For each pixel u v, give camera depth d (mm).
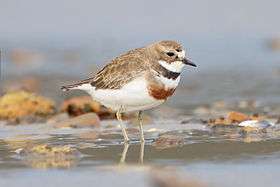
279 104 17672
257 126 14180
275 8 31500
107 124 15383
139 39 29422
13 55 26953
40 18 32281
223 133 13703
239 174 10289
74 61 25859
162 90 13336
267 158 11305
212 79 21844
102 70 13742
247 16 31406
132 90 13242
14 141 13438
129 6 32656
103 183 9992
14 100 16781
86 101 16547
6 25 31891
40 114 16688
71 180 10188
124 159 11555
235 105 17812
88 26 32281
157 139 13062
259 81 21172
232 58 25453
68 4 32656
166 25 31484
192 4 32281
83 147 12664
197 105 18031
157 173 10336
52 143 13109
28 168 10961
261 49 27078
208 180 9961
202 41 28906
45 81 22359
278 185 9680
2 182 10141
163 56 13297
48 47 28719
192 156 11625
